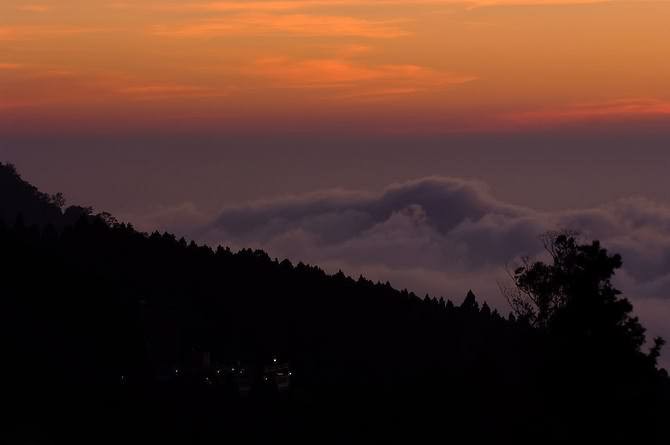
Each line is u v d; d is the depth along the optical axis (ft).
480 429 259.39
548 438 217.15
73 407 331.77
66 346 393.09
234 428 335.88
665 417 218.18
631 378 215.10
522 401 231.09
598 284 218.79
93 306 444.14
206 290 553.64
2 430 301.63
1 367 341.00
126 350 427.74
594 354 215.10
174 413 344.28
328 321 547.90
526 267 230.27
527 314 228.22
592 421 215.31
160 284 543.39
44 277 451.94
